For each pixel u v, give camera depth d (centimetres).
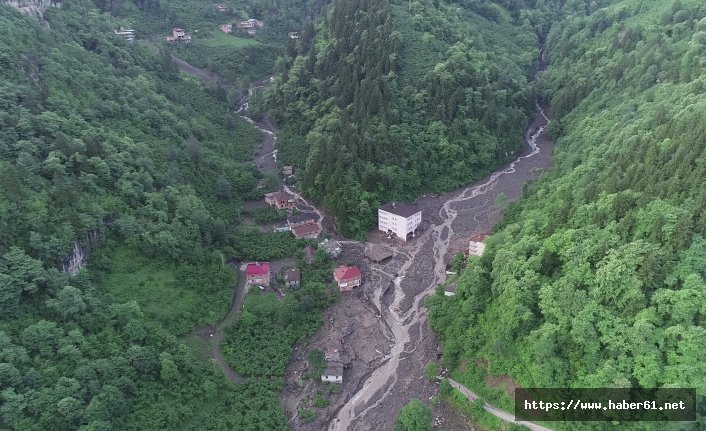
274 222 15625
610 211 9731
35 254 9712
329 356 10938
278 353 10969
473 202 16450
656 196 9362
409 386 10344
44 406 8006
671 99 13900
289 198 16262
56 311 9256
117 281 11031
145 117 16238
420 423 9125
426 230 15225
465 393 9794
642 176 10200
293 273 12938
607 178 11094
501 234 11794
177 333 10812
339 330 11750
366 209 15138
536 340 8800
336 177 15575
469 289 10712
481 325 10150
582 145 15712
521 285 9469
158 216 12619
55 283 9538
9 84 12594
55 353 8812
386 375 10662
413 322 11931
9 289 8875
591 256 9169
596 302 8512
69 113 13662
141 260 11656
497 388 9450
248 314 11588
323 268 13500
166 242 11981
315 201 16362
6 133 11412
